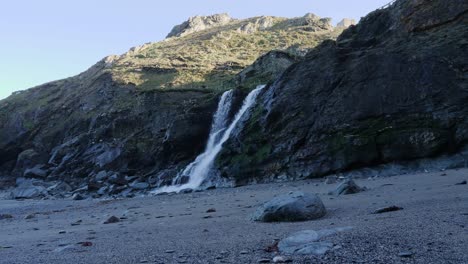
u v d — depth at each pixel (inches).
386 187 684.7
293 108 1354.6
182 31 5994.1
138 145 2116.1
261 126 1435.8
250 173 1336.1
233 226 413.7
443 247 244.8
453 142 994.7
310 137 1248.8
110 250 327.9
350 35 1601.9
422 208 402.6
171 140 1860.2
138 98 2504.9
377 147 1091.9
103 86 3270.2
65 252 334.0
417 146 1024.9
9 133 3376.0
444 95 1051.3
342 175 1109.1
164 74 3403.1
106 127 2447.1
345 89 1245.1
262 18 5477.4
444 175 788.0
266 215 426.0
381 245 260.5
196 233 386.3
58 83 4347.9
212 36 4773.6
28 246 392.8
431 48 1146.0
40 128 3275.1
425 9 1317.7
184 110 2129.7
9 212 1053.8
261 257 258.7
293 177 1219.2
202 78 3265.3
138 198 1204.5
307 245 273.4
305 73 1400.1
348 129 1170.6
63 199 1526.8
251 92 1781.5
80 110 3201.3
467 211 357.1
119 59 4060.0
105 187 1673.2
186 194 1155.9
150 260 274.1
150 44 4830.2
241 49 4330.7
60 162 2549.2
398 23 1419.8
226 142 1563.7
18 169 2827.3
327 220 393.4
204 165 1561.3
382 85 1166.3
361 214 410.6
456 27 1200.8
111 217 581.0
